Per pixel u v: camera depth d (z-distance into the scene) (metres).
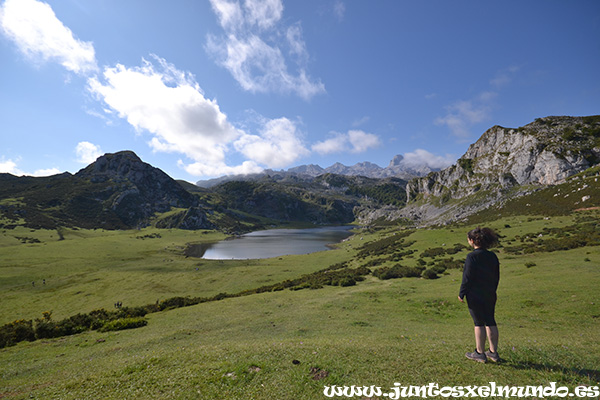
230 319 30.55
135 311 39.97
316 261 99.12
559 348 9.01
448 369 7.74
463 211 185.88
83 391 9.41
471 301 7.82
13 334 29.52
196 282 73.94
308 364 9.09
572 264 34.06
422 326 21.92
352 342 12.55
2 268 93.50
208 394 7.91
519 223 80.50
